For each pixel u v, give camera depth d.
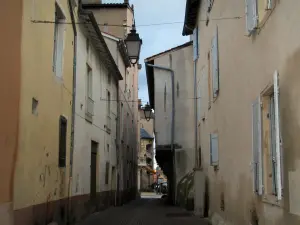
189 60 22.45
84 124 14.81
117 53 24.77
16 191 7.87
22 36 8.12
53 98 10.59
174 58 22.64
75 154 13.33
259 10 7.35
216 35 12.49
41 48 9.45
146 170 63.81
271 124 7.07
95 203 17.44
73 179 13.03
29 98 8.57
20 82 8.02
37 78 9.15
